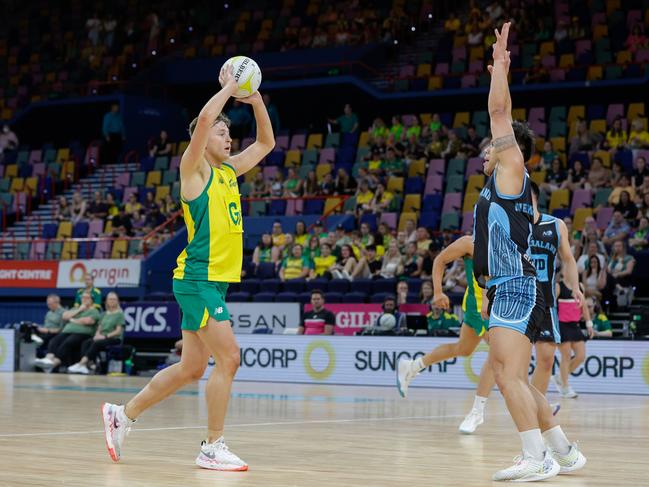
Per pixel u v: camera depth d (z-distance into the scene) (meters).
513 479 5.32
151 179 25.89
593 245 16.45
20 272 21.98
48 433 7.75
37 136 31.92
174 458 6.23
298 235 20.28
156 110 29.48
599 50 24.89
